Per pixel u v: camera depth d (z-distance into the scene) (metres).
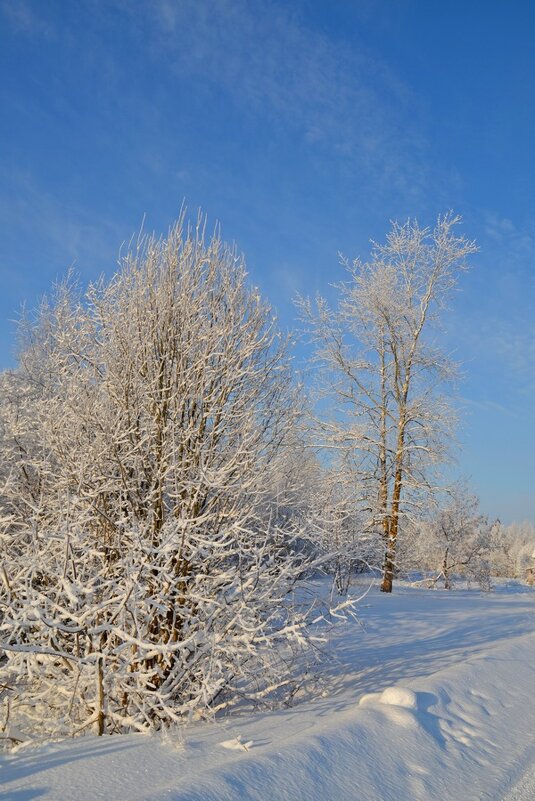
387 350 20.47
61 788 3.43
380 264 20.39
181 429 6.48
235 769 3.60
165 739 4.38
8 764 3.95
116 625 5.42
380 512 18.84
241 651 5.54
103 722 5.26
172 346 6.58
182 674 5.50
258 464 6.59
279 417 7.03
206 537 5.84
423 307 20.17
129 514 6.31
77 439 6.39
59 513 6.16
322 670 7.21
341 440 19.89
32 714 6.00
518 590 28.78
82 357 6.92
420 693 5.68
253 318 6.98
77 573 5.94
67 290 10.65
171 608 5.82
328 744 4.23
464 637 9.67
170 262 6.79
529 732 5.50
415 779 4.18
